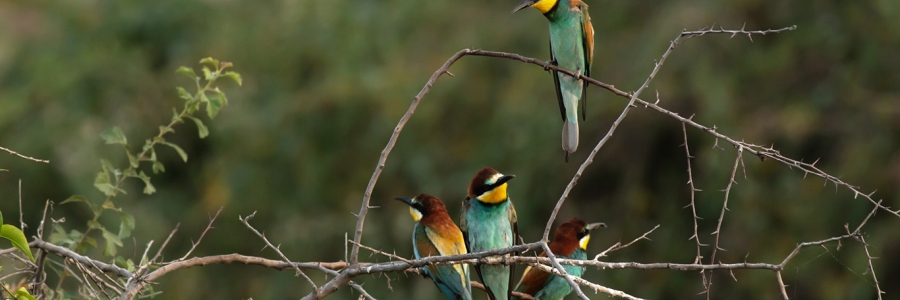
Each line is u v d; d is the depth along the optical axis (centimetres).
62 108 1566
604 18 1540
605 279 1354
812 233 1262
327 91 1494
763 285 1255
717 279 1307
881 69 1346
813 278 1236
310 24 1568
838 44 1362
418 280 1361
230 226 1479
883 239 1214
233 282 1445
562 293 748
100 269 551
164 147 1596
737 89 1373
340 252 1432
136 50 1650
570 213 1377
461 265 683
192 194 1588
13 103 1546
